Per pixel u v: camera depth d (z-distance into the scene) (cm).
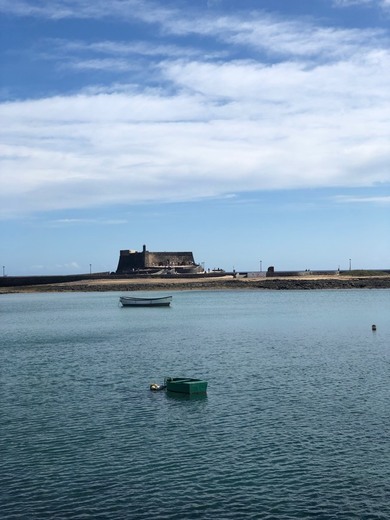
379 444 2952
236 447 2948
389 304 13525
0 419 3541
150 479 2570
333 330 8219
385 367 5075
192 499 2375
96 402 3944
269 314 11012
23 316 11794
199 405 3794
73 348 6700
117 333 8275
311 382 4444
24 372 5122
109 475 2620
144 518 2228
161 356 5916
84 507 2320
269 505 2312
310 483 2500
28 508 2316
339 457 2783
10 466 2741
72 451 2934
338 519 2202
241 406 3747
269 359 5588
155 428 3303
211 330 8450
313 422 3353
